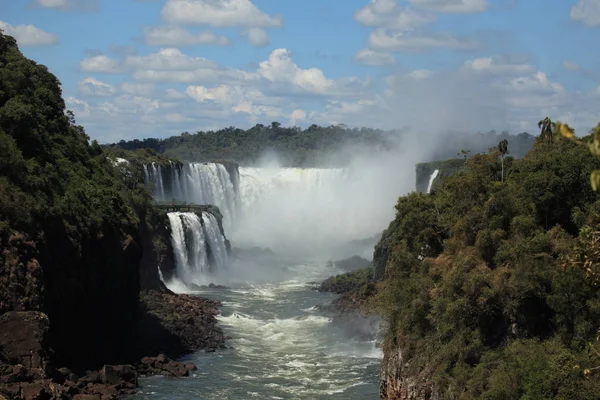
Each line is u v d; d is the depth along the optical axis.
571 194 58.06
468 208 67.19
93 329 74.44
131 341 78.06
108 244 77.56
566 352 46.03
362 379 70.81
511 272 52.69
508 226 59.09
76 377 64.19
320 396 66.00
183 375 70.94
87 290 73.44
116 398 63.53
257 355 78.81
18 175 70.56
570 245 52.22
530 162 63.78
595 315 48.50
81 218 74.62
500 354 50.19
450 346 53.12
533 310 51.00
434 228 68.38
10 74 81.81
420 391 54.88
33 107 81.69
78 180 81.19
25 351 60.75
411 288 61.25
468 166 75.44
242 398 65.38
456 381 50.91
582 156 58.38
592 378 44.72
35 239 67.44
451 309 53.50
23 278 64.19
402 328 60.03
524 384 46.09
